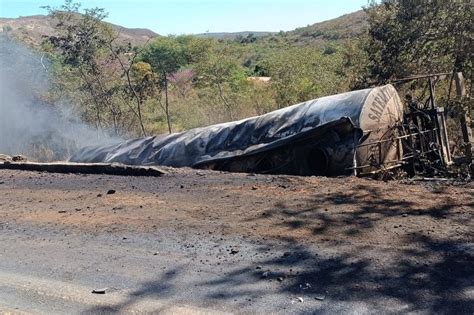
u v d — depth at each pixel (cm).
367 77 1470
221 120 1783
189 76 3050
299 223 585
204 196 745
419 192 685
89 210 722
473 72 1282
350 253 489
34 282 486
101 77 1820
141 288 454
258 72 3484
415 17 1358
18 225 679
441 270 441
